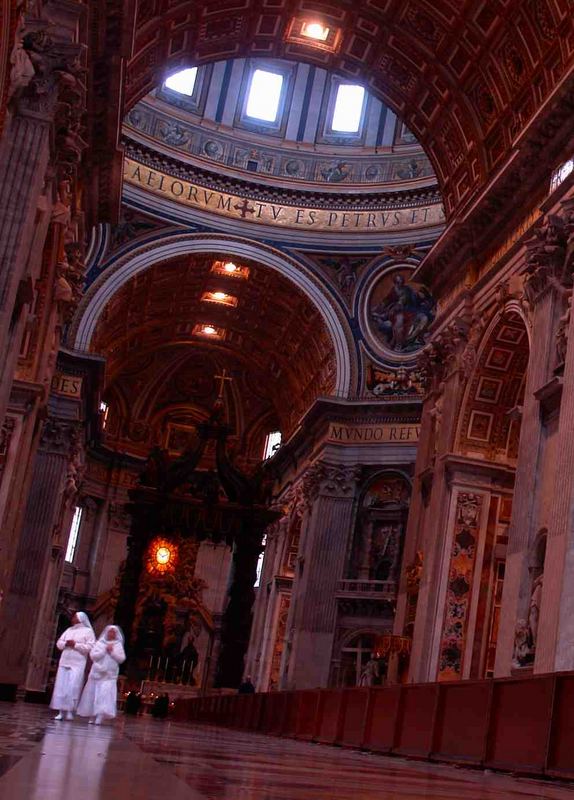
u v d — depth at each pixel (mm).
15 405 17578
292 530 40719
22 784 2682
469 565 20438
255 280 38062
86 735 8203
